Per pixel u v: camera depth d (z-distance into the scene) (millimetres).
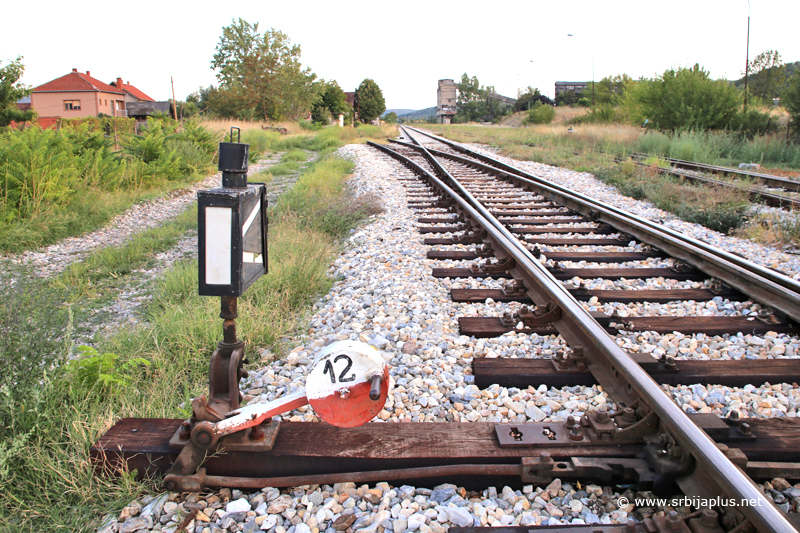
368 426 2561
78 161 11172
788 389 3066
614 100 49312
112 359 3268
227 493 2299
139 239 7750
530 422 2584
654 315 4148
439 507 2160
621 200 10164
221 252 2076
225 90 54625
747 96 21938
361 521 2102
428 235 6766
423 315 4125
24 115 27812
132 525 2115
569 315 3543
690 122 20953
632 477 2289
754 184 10953
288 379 3311
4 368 2705
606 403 2869
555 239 6543
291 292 4770
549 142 21562
